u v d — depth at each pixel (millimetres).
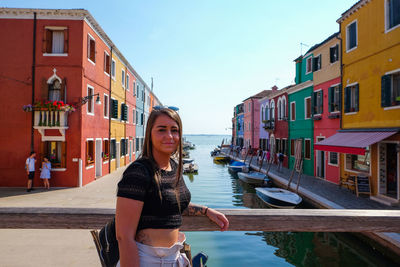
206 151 72250
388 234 7293
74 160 13953
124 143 24984
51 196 11695
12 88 13992
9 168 13828
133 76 28656
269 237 9414
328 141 14664
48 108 13438
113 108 20766
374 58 12445
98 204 10219
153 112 1373
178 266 1282
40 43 14125
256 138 38219
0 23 14062
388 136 10695
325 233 9586
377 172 11906
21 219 1831
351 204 10953
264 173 21672
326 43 17219
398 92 11289
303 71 21422
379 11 12141
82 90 14234
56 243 6230
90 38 15641
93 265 5051
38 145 13859
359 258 7633
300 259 7641
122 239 1115
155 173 1248
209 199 16156
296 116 22359
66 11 13883
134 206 1135
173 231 1280
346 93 14789
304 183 16359
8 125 13891
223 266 7242
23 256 5465
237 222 1841
